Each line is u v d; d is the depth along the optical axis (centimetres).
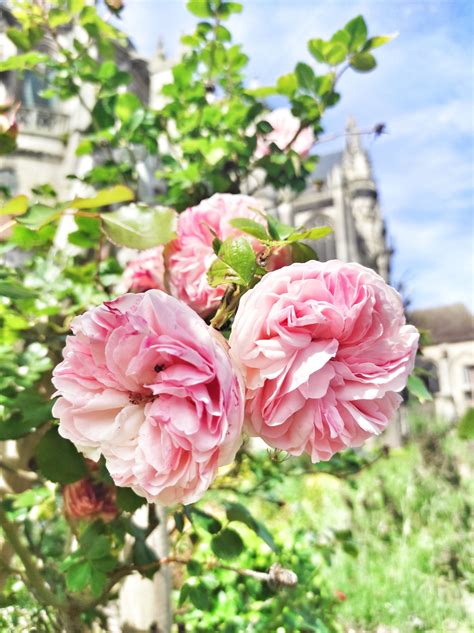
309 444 62
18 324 128
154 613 138
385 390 63
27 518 144
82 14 152
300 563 202
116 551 116
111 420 58
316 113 149
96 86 169
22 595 161
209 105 170
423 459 636
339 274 63
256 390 60
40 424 85
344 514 513
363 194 2586
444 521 522
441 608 372
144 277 113
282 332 58
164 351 54
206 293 89
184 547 165
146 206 85
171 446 54
